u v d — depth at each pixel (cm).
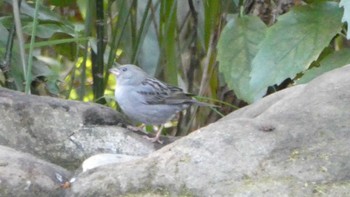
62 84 1469
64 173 773
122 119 991
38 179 739
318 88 828
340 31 1074
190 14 1326
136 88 1109
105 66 1301
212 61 1235
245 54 1137
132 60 1205
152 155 750
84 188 732
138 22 1320
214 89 1283
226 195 691
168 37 1191
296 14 1089
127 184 722
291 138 745
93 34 1321
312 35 1070
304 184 693
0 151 776
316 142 741
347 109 781
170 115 1118
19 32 1020
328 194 682
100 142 943
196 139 748
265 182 697
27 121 947
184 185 709
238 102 1295
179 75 1357
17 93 984
